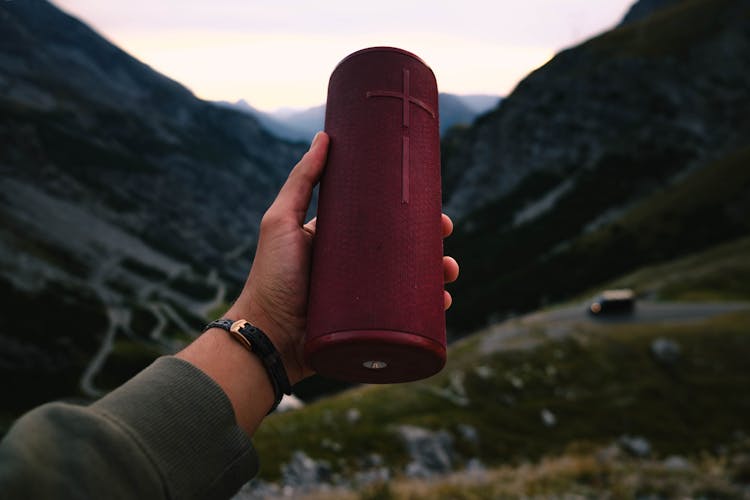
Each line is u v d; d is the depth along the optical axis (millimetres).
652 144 193125
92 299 161750
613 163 193250
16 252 165750
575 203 182375
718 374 54250
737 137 186125
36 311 139750
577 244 151125
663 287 93562
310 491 30344
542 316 81188
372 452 39344
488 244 182375
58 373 121688
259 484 30078
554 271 140750
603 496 11930
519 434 46469
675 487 12055
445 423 45094
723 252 109188
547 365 56219
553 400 51125
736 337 59625
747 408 48625
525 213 193375
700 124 194000
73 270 178500
